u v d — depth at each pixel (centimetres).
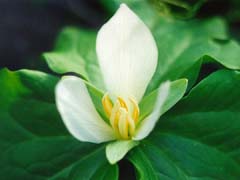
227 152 39
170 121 40
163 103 36
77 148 41
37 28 67
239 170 39
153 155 40
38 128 41
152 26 48
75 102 37
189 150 40
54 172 40
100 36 37
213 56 42
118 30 37
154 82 42
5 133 41
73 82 37
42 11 67
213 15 52
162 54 44
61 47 47
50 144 41
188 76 41
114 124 38
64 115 36
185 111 40
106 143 40
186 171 39
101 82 42
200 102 40
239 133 39
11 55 65
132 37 38
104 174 39
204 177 39
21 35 66
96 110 38
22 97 41
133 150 40
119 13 37
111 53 38
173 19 48
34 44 66
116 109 37
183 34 47
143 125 38
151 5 49
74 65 43
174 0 50
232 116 39
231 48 44
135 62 38
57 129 41
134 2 49
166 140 40
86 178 40
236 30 55
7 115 41
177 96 38
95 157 40
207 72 49
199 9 51
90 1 64
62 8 67
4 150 41
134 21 37
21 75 41
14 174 41
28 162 41
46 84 41
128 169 53
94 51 45
